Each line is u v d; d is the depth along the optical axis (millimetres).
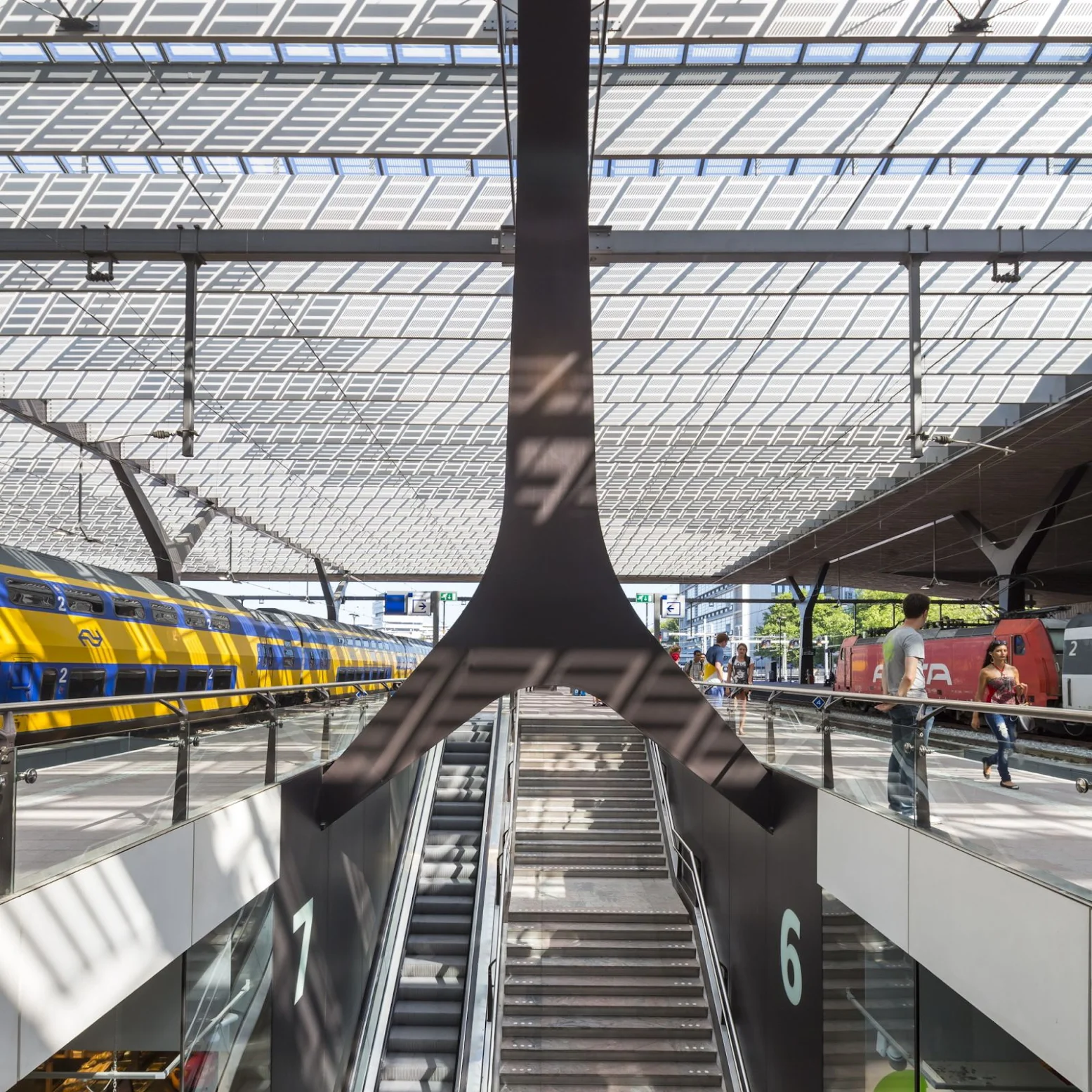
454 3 11438
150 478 32219
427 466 31188
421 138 13078
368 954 14320
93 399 23062
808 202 14844
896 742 7605
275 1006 9500
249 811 8594
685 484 33188
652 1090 11930
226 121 12992
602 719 20750
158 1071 7109
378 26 11500
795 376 22359
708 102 13062
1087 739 22078
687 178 14836
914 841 7062
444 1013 13883
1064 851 5117
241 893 8352
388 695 16766
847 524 39656
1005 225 14875
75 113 12867
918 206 14867
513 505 10414
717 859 14328
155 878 6516
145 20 11375
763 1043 11547
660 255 14906
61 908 5262
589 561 10383
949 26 11414
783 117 13039
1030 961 5398
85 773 5598
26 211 14812
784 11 11414
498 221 14820
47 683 12945
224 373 22000
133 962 6156
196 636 19125
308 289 16906
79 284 16750
